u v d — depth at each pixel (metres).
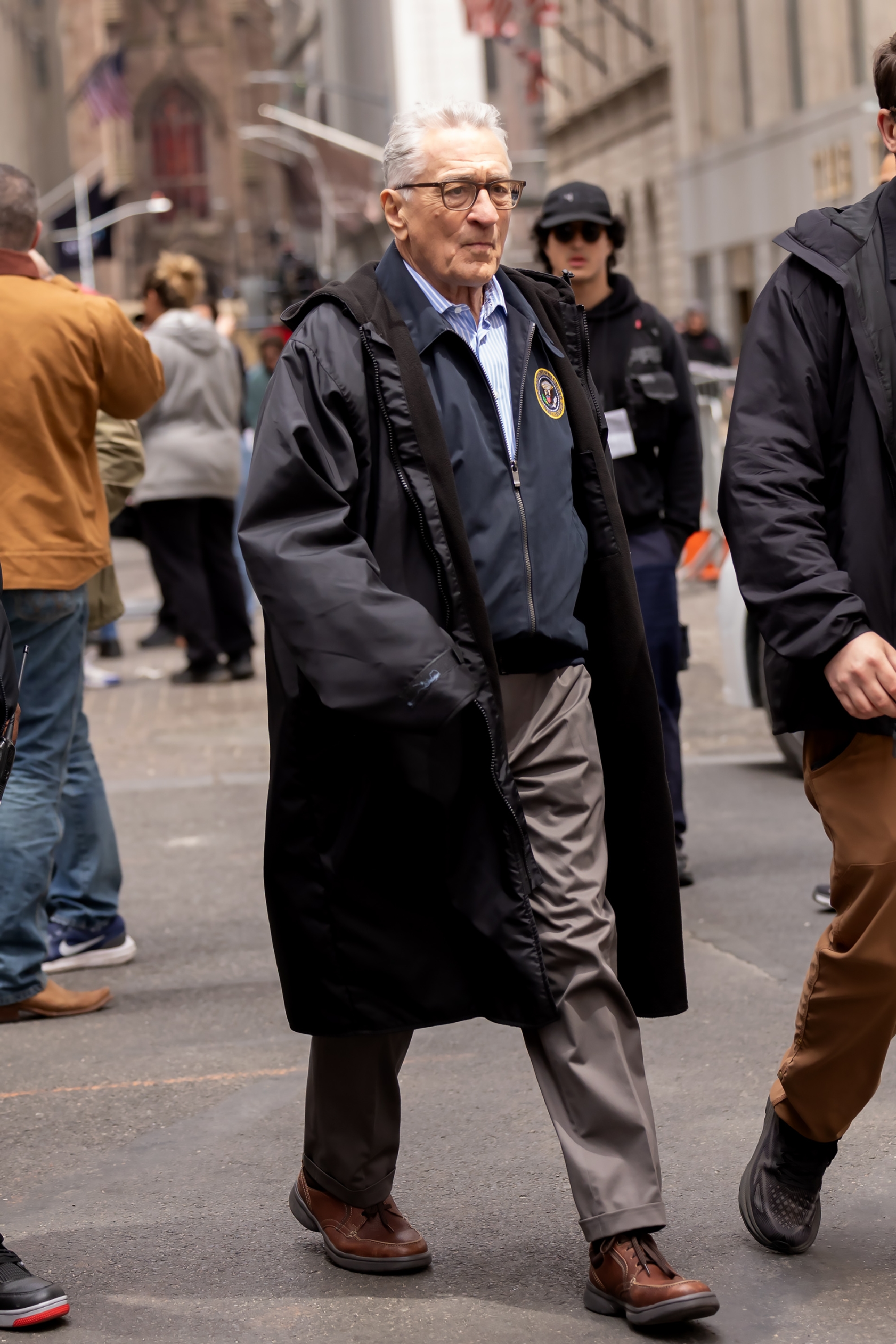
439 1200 5.49
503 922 4.55
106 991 7.67
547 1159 5.79
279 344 23.91
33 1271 5.09
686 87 51.88
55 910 8.23
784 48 44.69
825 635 4.43
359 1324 4.68
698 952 8.05
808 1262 4.94
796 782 11.80
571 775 4.70
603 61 60.38
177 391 16.38
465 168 4.62
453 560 4.58
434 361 4.68
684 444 8.84
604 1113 4.54
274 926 4.68
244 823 11.23
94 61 157.62
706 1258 4.98
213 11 154.38
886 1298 4.71
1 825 7.35
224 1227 5.36
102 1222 5.43
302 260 52.59
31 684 7.29
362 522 4.62
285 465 4.51
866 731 4.56
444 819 4.56
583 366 4.93
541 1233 5.21
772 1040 6.86
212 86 154.38
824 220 4.69
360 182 97.56
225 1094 6.52
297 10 159.00
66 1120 6.32
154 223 154.00
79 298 7.26
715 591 21.27
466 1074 6.64
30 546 7.10
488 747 4.55
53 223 104.56
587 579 4.87
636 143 57.53
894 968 4.59
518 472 4.70
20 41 105.69
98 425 9.59
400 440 4.59
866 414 4.59
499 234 4.70
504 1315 4.68
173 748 13.80
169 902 9.41
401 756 4.53
